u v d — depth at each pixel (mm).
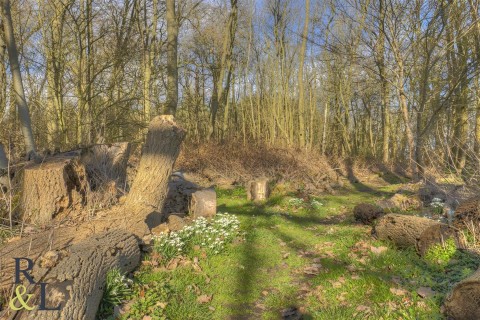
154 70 15109
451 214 6207
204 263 5172
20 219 5531
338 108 26578
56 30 12227
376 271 4820
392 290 4121
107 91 12586
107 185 6465
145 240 5262
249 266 5301
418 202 8164
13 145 7504
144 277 4516
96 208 5922
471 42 12383
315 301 4230
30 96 13531
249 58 24062
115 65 12320
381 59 12945
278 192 11258
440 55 11789
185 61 20453
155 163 6293
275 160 14281
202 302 4246
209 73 23562
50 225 5297
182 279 4598
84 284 3506
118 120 12039
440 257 4859
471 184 6645
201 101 25609
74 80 12750
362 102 30375
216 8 21219
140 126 12086
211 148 15234
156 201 6223
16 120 10180
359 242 5934
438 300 3812
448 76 13586
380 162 20672
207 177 13312
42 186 5516
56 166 5668
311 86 23906
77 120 11961
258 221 7871
